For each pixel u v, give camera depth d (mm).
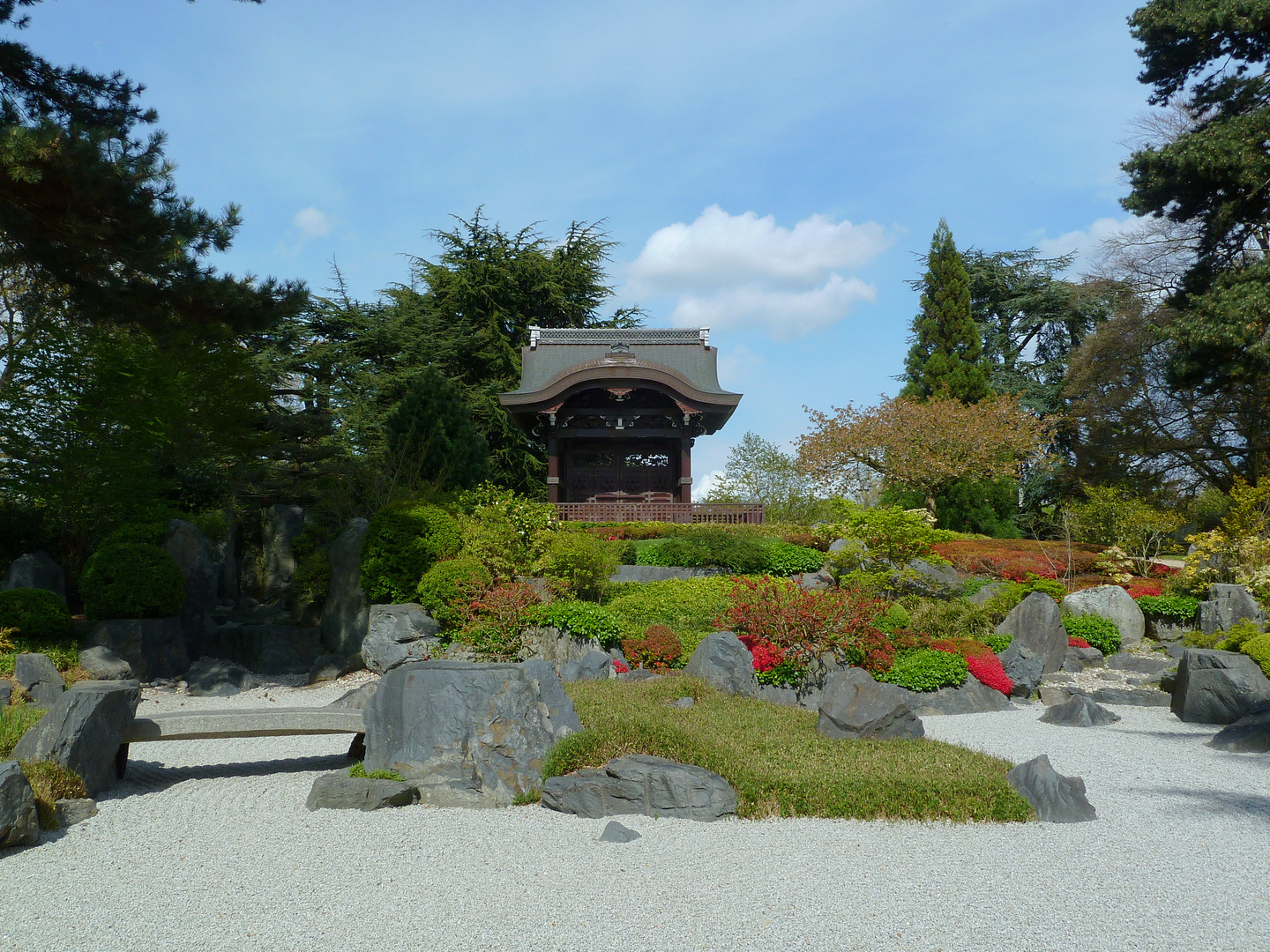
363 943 5188
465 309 39281
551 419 27703
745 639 13539
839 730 9789
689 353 30109
